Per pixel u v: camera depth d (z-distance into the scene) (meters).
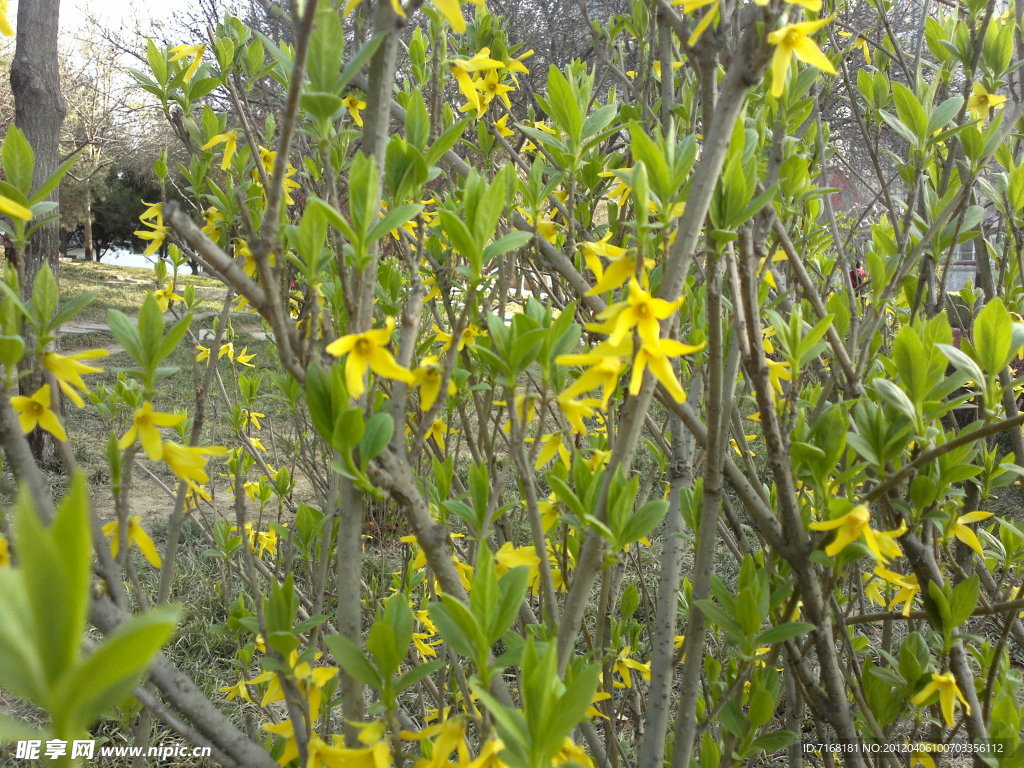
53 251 6.68
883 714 1.59
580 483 1.33
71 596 0.41
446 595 0.91
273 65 2.50
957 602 1.38
